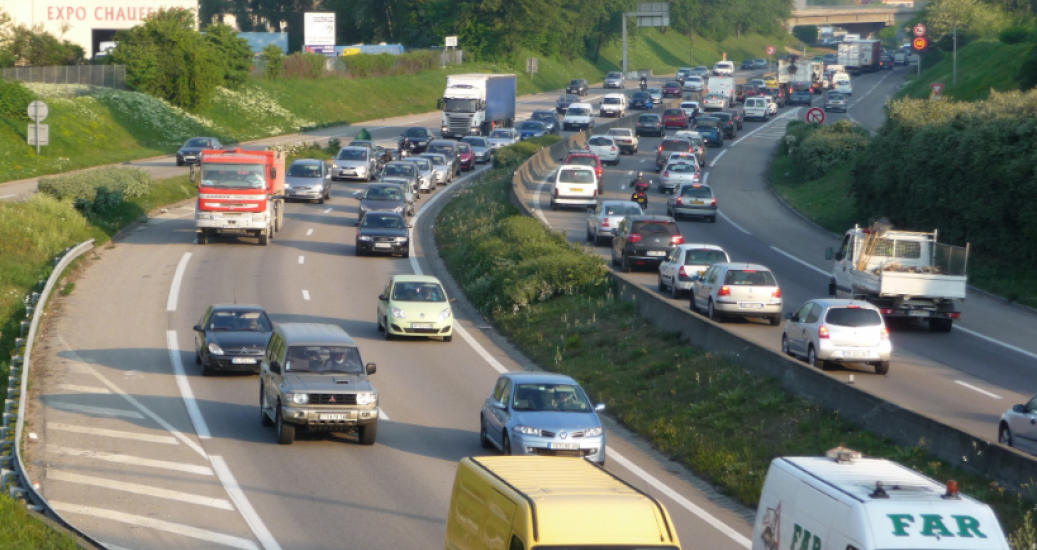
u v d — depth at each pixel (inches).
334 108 5536.4
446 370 1450.5
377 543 775.1
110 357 1446.9
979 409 1159.6
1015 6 5354.3
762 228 2746.1
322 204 3058.6
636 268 2212.1
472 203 2947.8
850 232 1754.4
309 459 1010.7
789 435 1032.8
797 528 548.1
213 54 4662.9
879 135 2694.4
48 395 1237.7
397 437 1111.6
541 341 1610.5
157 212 2795.3
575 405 1011.3
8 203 2249.0
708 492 932.0
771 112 5910.4
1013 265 2050.9
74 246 2187.5
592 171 2935.5
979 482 824.3
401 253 2326.5
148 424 1124.5
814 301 1391.5
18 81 3806.6
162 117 4264.3
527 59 7829.7
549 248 2085.4
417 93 6284.5
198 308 1776.6
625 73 7057.1
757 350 1234.6
